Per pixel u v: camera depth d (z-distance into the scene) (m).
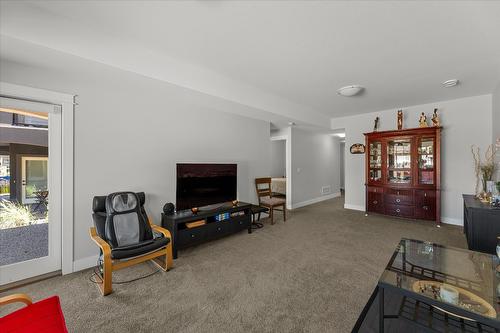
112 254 2.09
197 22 1.93
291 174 5.74
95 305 1.90
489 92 3.74
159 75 2.45
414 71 2.90
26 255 2.36
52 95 2.33
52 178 2.40
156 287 2.17
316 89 3.58
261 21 1.91
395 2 1.67
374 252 2.95
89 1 1.67
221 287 2.16
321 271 2.45
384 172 4.65
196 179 3.41
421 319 1.62
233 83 3.21
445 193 4.30
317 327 1.63
